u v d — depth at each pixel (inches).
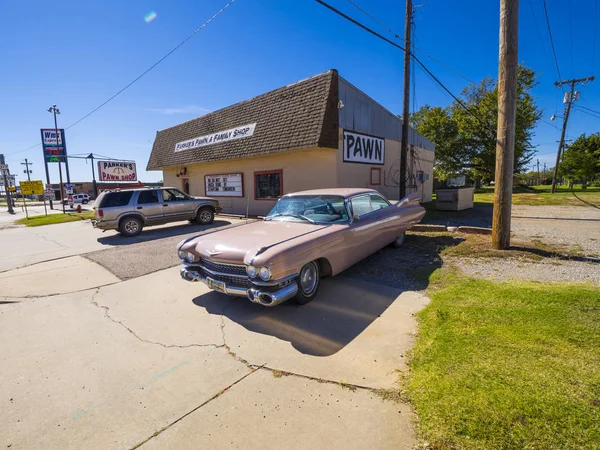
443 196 505.0
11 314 167.6
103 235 406.3
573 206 526.9
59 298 188.4
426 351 108.5
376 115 505.4
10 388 106.3
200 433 83.0
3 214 943.7
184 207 432.8
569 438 66.4
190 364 116.1
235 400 95.1
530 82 982.4
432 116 1189.7
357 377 102.4
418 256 237.3
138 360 120.5
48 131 994.7
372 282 188.4
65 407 96.2
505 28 220.2
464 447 68.5
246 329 140.3
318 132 387.9
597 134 1393.9
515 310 130.3
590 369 88.2
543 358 94.9
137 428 86.3
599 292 143.4
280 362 114.0
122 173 954.7
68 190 1087.6
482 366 93.2
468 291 157.4
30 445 82.0
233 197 566.6
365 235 201.5
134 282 213.3
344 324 140.0
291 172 466.9
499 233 238.1
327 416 85.8
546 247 243.1
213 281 153.6
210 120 595.2
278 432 81.4
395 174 576.7
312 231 168.7
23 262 275.9
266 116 476.7
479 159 1091.9
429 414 79.7
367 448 74.2
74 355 125.8
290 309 157.0
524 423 71.2
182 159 634.8
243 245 152.1
